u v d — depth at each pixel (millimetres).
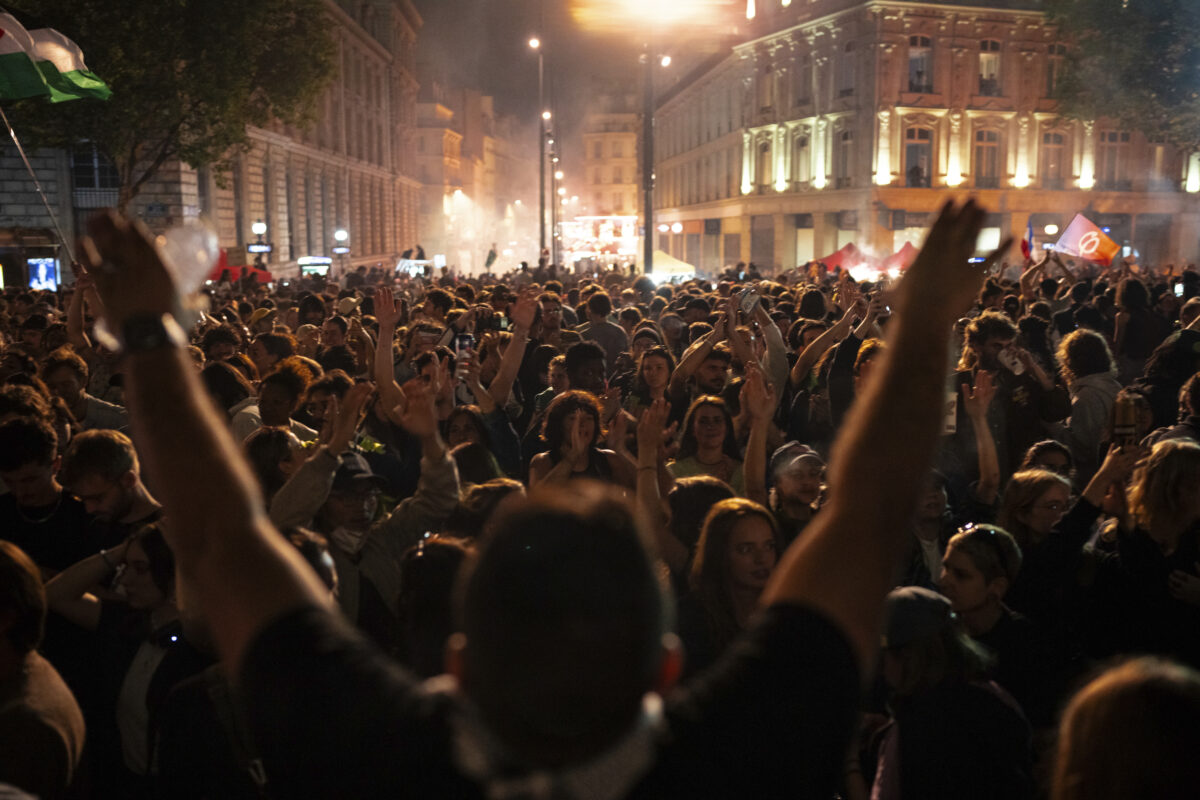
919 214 48312
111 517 4445
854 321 9094
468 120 133125
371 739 1187
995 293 13266
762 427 5133
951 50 48031
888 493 1312
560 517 1171
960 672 3262
